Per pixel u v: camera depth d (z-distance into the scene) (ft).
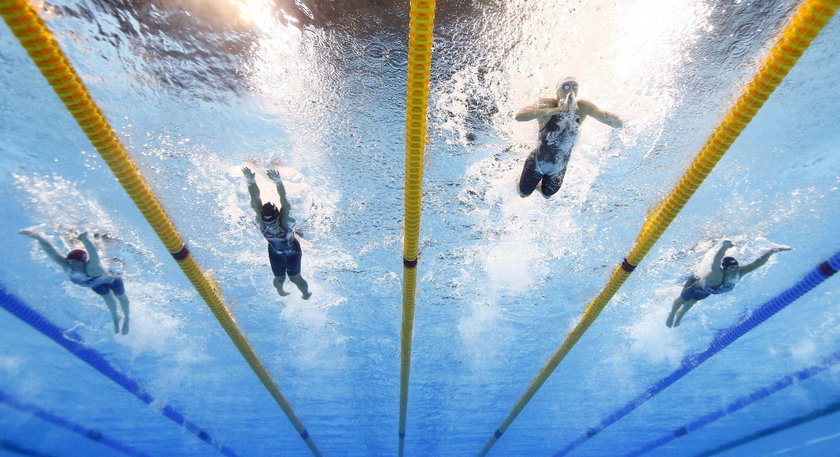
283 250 12.18
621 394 18.81
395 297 16.43
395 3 11.69
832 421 18.10
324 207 14.24
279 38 11.85
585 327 14.62
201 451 19.57
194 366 18.02
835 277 15.48
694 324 16.85
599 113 10.32
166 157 12.86
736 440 19.01
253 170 13.41
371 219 14.57
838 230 13.88
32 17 6.18
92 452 18.74
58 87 7.02
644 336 17.30
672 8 11.51
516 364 17.99
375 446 19.99
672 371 17.90
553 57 11.94
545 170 11.36
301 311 16.56
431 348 17.70
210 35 11.56
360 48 12.09
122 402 18.54
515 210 14.35
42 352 17.37
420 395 18.79
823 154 12.87
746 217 14.16
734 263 12.65
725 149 8.78
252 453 19.81
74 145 12.93
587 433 19.66
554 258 15.31
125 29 11.19
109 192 13.75
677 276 15.52
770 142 12.92
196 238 14.33
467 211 14.42
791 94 12.24
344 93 12.55
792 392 18.34
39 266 14.93
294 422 18.56
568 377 18.62
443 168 13.62
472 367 18.13
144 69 11.75
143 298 16.06
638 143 12.92
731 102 12.05
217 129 12.73
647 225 12.03
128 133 12.37
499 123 12.71
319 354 17.67
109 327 16.75
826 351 17.26
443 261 15.47
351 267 15.62
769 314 14.28
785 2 11.03
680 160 13.08
